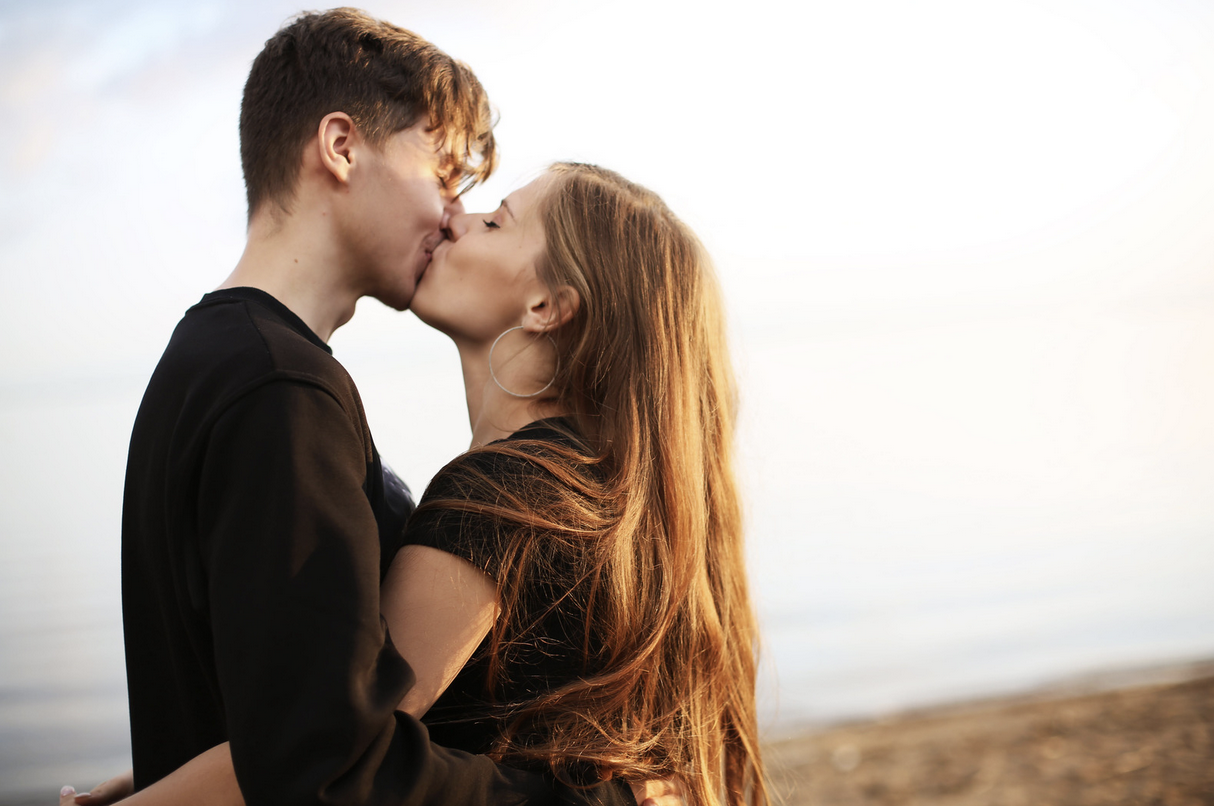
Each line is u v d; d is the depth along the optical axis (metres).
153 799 1.12
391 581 1.38
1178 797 4.12
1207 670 6.67
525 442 1.54
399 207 1.60
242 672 1.04
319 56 1.52
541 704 1.38
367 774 1.04
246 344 1.21
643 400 1.63
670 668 1.59
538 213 1.72
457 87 1.67
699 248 1.82
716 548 1.78
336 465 1.16
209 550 1.11
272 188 1.52
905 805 4.44
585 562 1.45
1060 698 6.27
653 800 1.44
